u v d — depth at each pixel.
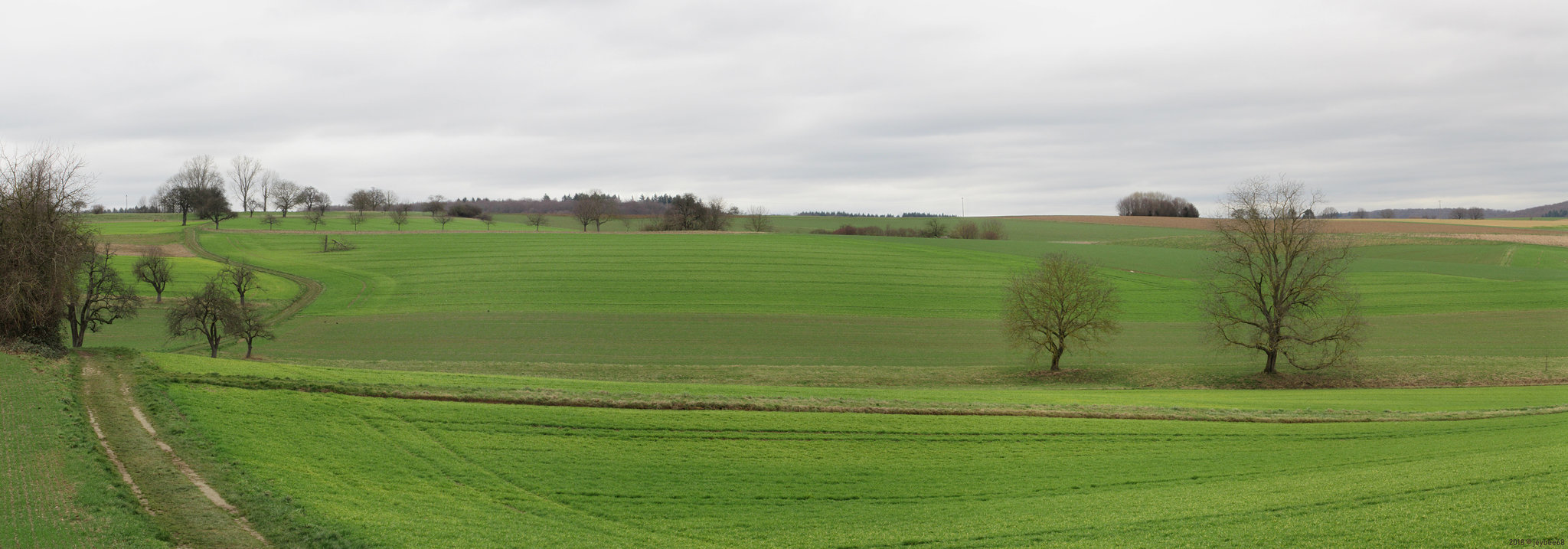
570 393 34.81
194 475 23.02
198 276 99.69
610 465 26.55
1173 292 93.00
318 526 20.00
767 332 74.81
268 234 140.00
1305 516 20.89
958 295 92.88
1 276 37.81
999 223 176.00
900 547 19.91
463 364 56.66
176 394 30.19
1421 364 56.12
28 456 22.72
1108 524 21.06
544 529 20.86
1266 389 51.56
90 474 21.89
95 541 17.86
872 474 26.47
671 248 121.81
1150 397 43.06
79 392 30.69
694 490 24.53
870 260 113.12
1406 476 24.33
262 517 20.45
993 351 67.62
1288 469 26.98
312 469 24.42
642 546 19.83
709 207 178.38
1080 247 129.62
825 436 30.36
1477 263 111.19
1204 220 188.38
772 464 27.17
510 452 27.30
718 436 29.91
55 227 40.06
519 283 96.25
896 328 77.19
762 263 109.88
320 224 172.38
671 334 73.50
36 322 38.62
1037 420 33.62
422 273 103.56
